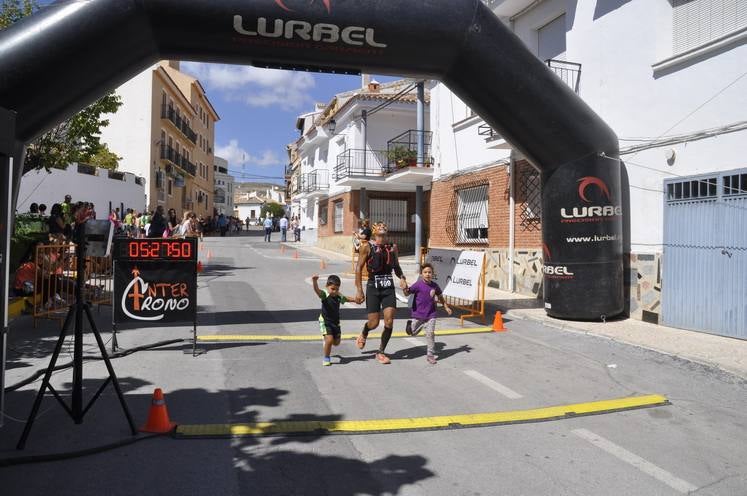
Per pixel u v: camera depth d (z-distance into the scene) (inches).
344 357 278.5
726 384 238.4
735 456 168.9
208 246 1152.2
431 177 752.3
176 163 1566.2
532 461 163.0
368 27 296.8
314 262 828.0
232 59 304.0
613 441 178.9
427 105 1026.7
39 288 349.7
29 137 269.9
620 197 358.3
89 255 185.5
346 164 1045.8
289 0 283.1
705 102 317.1
